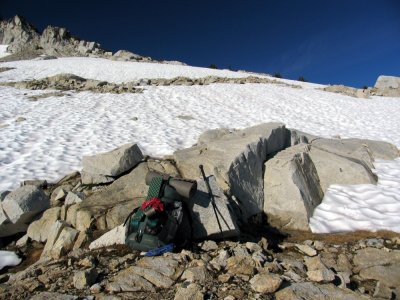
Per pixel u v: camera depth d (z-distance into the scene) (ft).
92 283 16.15
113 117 65.10
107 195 26.11
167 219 19.35
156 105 79.87
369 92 133.69
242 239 22.79
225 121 68.28
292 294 14.82
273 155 34.01
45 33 309.63
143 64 193.06
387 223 25.86
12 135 49.03
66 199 27.22
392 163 39.37
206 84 119.14
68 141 47.50
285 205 27.37
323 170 33.47
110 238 20.93
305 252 21.21
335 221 26.53
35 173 35.17
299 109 86.02
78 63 183.01
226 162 27.53
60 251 20.62
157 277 16.28
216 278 16.21
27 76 135.23
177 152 32.81
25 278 17.30
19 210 24.14
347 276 17.58
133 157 30.99
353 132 65.10
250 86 116.98
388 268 19.38
